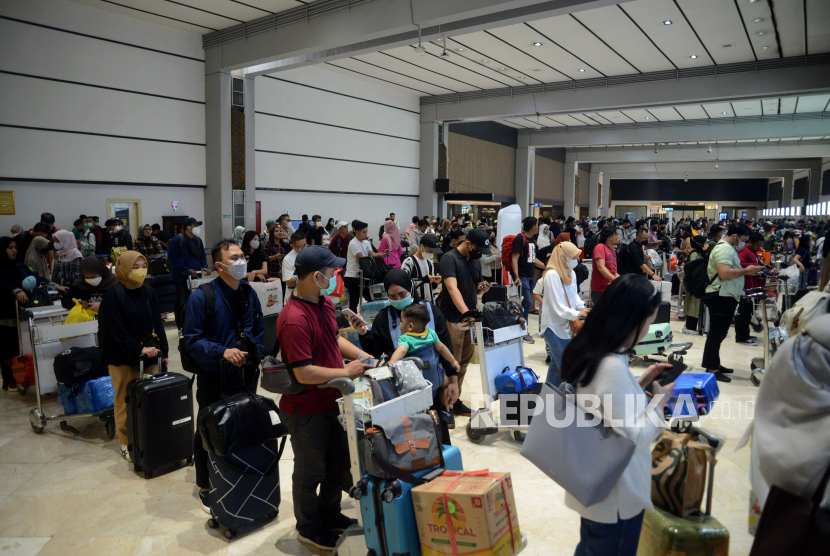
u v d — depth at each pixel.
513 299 7.54
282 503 3.34
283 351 2.62
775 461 1.64
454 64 14.82
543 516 3.09
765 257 11.16
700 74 14.59
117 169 11.04
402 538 2.30
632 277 1.83
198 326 3.15
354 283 7.99
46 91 9.94
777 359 1.70
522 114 17.52
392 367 2.69
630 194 43.53
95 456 4.03
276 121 14.36
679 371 1.99
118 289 3.78
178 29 11.88
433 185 19.47
